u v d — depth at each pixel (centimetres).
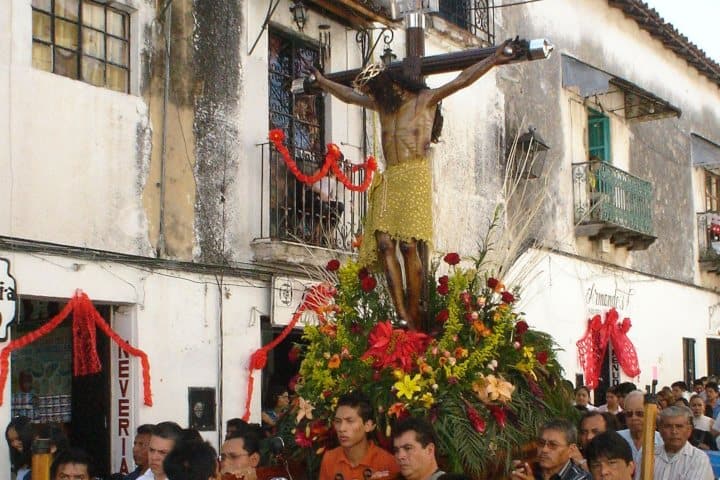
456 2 1473
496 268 724
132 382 973
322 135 1256
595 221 1705
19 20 892
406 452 511
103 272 945
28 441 764
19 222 877
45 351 999
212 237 1067
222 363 1063
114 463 973
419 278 642
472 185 1452
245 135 1118
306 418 652
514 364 656
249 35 1134
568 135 1745
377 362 629
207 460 460
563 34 1759
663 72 2141
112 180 966
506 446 602
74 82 935
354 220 1209
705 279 2284
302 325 1146
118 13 1004
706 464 691
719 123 2427
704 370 2219
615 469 505
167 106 1029
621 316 1831
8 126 873
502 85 1554
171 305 1013
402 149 639
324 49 1245
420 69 643
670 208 2117
